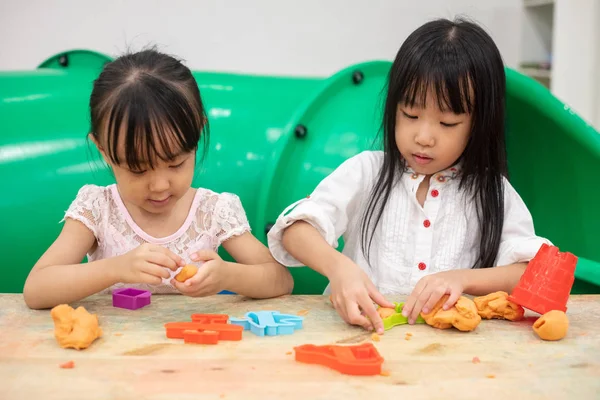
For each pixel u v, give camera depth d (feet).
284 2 8.63
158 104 2.64
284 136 4.13
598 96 8.40
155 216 3.40
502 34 9.24
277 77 4.56
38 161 3.83
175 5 8.40
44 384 1.90
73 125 3.97
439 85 2.96
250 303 2.81
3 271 3.76
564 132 3.79
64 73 4.23
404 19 8.93
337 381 1.96
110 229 3.34
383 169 3.48
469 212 3.53
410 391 1.90
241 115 4.26
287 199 4.12
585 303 2.83
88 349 2.17
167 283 3.36
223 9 8.52
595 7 8.27
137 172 2.72
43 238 3.80
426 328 2.50
